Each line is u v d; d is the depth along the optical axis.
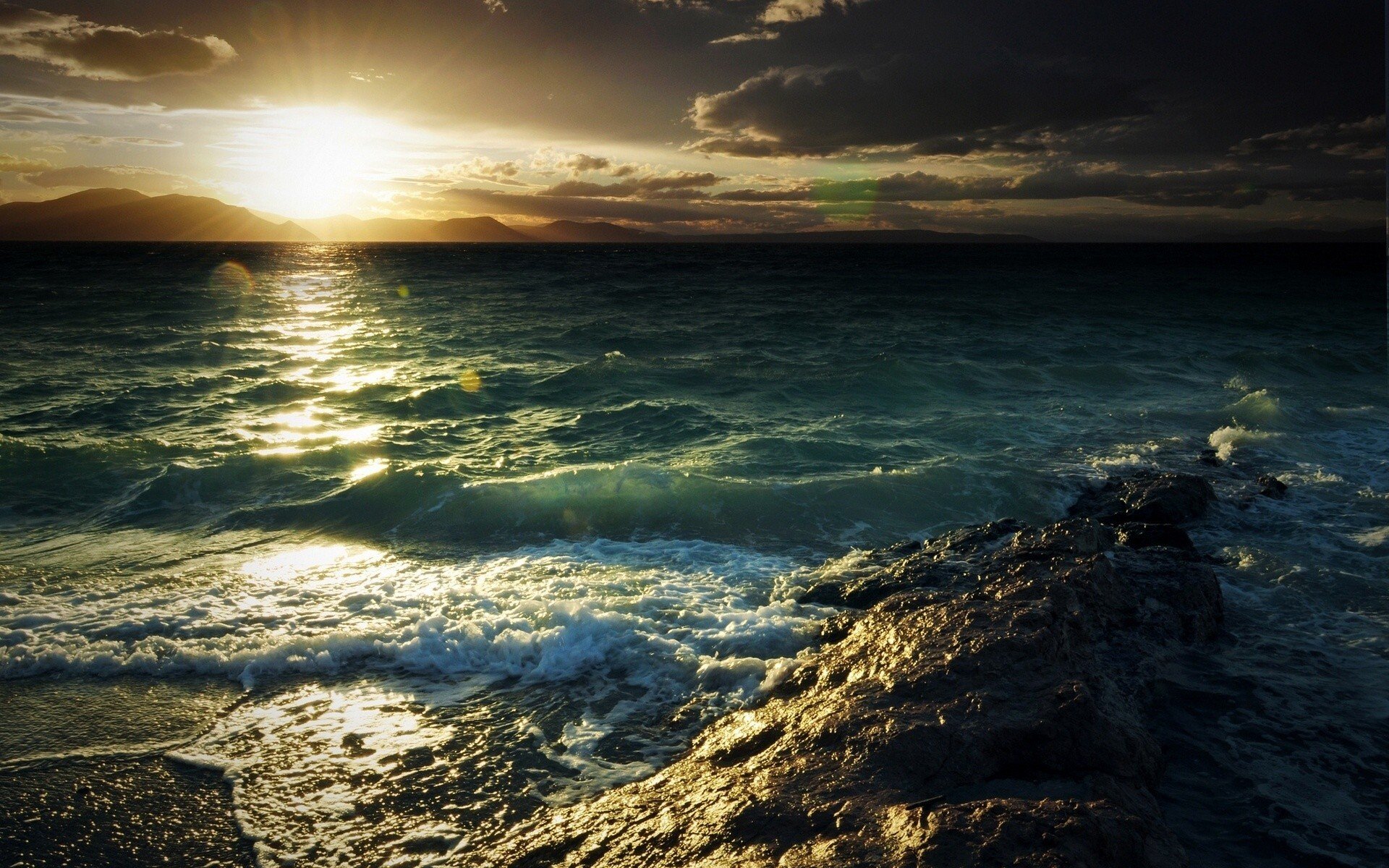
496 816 4.49
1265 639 6.74
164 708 5.68
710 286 53.31
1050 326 31.08
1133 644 6.20
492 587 7.82
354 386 18.64
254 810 4.56
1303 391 18.78
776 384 18.86
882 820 3.79
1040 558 7.28
